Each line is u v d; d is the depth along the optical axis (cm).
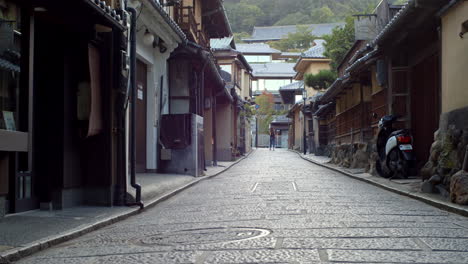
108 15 873
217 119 3309
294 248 559
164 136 1820
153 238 683
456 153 1014
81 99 998
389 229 673
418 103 1505
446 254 515
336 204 975
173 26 1558
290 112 6281
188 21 2172
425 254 516
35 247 622
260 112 8331
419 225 707
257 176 1898
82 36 977
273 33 12406
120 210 968
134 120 1069
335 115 3328
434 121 1358
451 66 1085
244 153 4684
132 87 1078
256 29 12562
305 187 1382
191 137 1809
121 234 739
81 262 547
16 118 812
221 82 2539
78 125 1002
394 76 1587
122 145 1045
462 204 864
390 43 1539
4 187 808
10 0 795
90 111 984
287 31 12312
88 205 1027
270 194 1212
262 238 630
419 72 1488
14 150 783
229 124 3300
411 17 1263
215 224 777
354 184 1469
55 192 958
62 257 582
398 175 1444
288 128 7900
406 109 1578
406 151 1365
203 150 2017
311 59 5109
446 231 655
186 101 1991
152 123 1772
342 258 503
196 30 2348
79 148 1025
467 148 911
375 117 1831
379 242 583
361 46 2709
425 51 1416
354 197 1104
